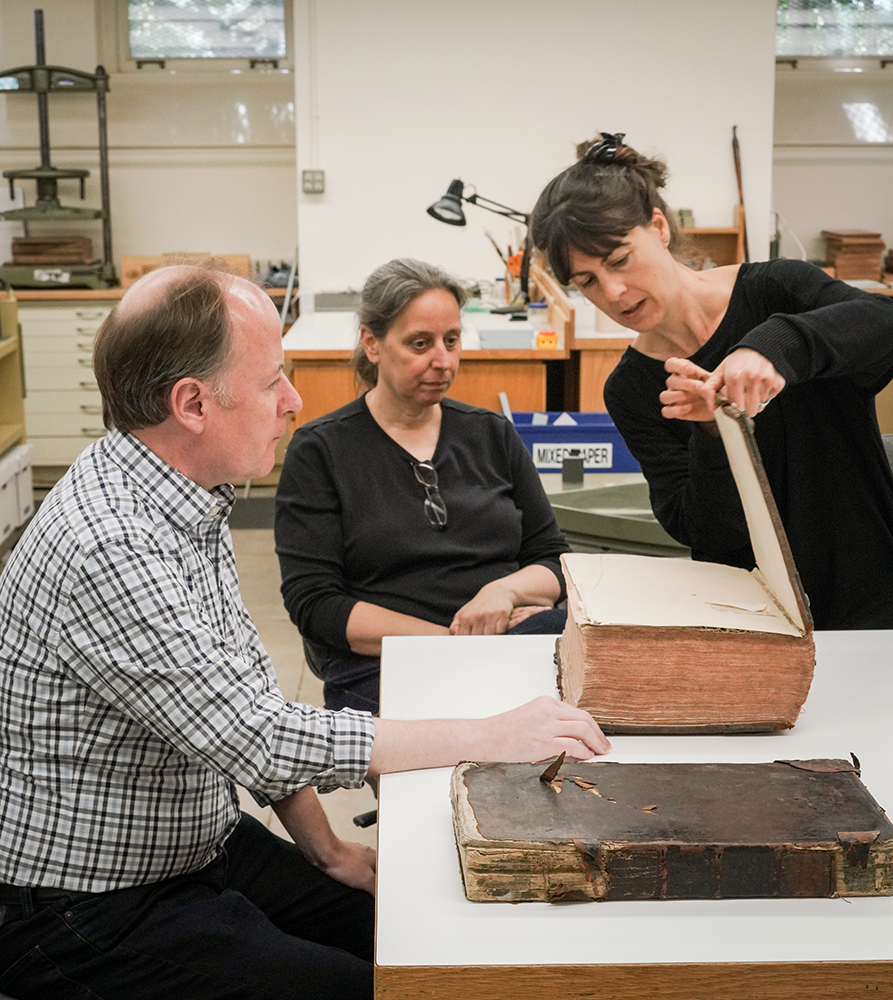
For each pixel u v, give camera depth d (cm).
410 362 203
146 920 128
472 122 561
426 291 202
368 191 566
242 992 127
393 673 149
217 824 135
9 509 440
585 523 259
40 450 577
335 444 209
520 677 147
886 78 628
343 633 201
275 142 621
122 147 618
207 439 126
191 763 129
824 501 169
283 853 156
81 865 125
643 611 128
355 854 155
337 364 395
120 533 120
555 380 448
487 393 396
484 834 98
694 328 169
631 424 185
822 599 174
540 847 97
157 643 119
